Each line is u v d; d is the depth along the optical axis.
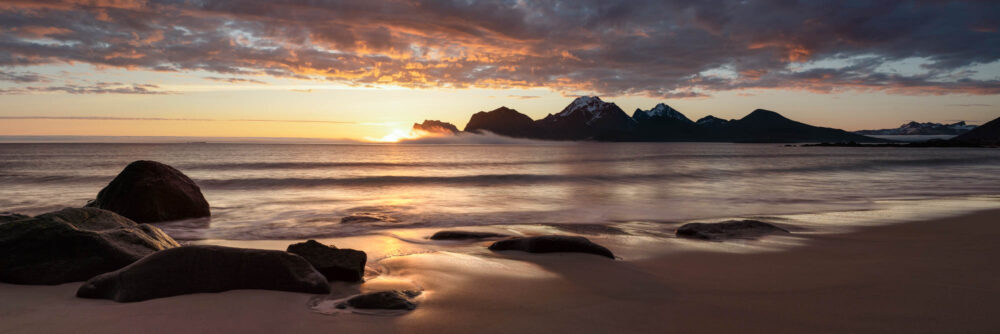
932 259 7.35
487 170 37.94
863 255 7.79
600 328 4.21
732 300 5.15
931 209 14.39
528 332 4.07
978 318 4.43
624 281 6.03
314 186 24.30
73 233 6.07
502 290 5.50
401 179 27.91
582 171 36.38
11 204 16.64
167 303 4.62
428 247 8.67
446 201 17.81
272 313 4.41
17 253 5.74
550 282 5.92
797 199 18.00
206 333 3.87
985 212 13.52
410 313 4.53
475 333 4.04
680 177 30.03
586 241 7.92
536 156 76.62
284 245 9.23
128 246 6.32
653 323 4.36
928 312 4.62
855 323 4.33
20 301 4.75
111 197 12.78
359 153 87.88
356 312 4.49
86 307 4.54
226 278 5.10
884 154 89.88
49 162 47.56
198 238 10.11
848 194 19.81
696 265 7.08
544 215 14.04
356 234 10.59
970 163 49.53
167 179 13.31
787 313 4.64
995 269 6.54
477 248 8.47
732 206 16.00
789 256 7.78
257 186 24.11
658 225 11.86
